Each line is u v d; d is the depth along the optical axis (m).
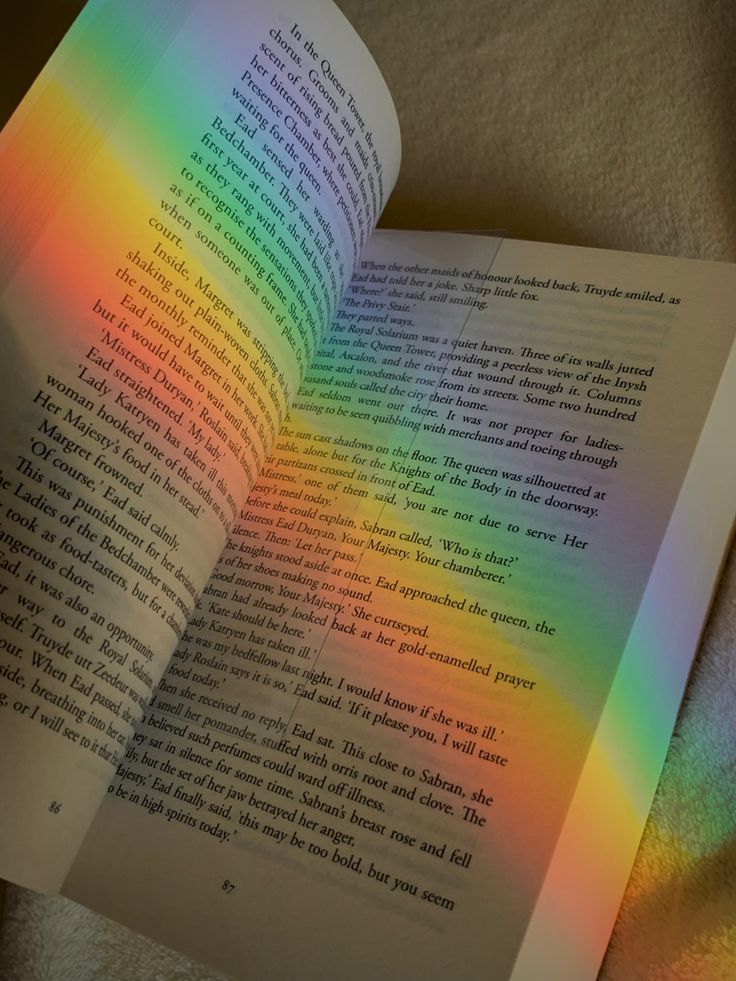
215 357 0.36
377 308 0.44
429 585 0.37
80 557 0.33
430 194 0.50
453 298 0.43
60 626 0.33
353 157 0.40
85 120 0.34
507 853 0.33
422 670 0.36
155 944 0.37
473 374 0.41
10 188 0.33
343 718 0.36
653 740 0.37
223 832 0.35
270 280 0.37
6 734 0.32
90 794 0.34
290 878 0.34
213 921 0.34
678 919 0.35
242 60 0.37
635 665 0.35
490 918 0.32
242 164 0.37
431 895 0.33
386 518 0.39
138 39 0.35
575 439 0.39
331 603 0.38
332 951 0.33
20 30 0.43
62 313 0.33
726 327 0.39
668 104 0.48
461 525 0.38
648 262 0.41
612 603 0.35
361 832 0.34
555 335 0.41
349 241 0.41
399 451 0.40
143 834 0.36
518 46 0.50
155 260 0.35
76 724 0.33
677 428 0.38
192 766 0.36
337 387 0.43
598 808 0.34
